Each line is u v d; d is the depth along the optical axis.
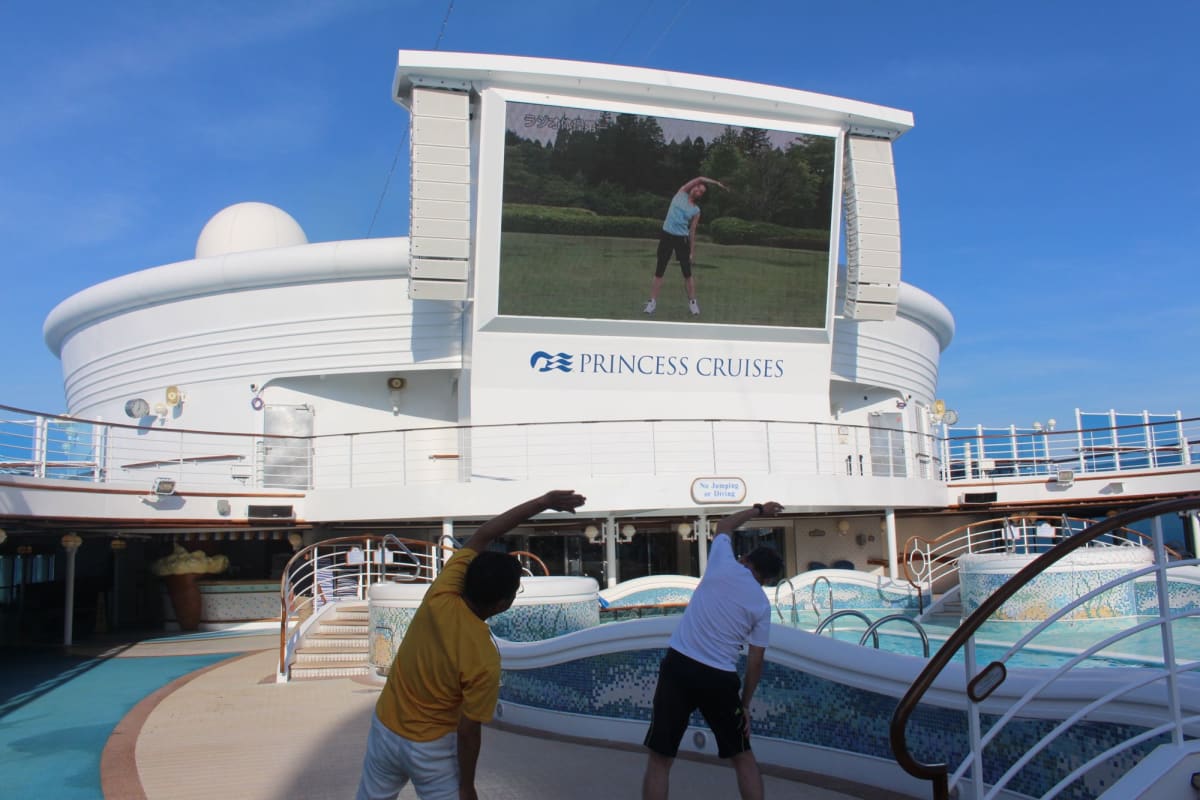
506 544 24.30
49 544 22.56
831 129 21.73
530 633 11.91
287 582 13.96
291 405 23.92
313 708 10.95
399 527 22.62
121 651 17.42
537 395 21.17
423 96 19.75
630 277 21.20
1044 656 11.46
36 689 13.06
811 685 7.14
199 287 24.20
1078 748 5.32
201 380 24.17
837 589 18.30
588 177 20.59
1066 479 24.17
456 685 4.32
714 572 5.62
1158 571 4.86
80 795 7.40
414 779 4.39
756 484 20.11
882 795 6.40
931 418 29.88
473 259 21.02
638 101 20.55
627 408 21.62
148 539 23.02
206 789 7.42
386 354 23.42
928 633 14.54
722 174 21.27
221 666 15.02
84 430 25.97
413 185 19.78
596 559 24.83
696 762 7.59
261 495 19.61
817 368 22.94
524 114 19.98
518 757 8.02
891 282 22.66
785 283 22.16
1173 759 4.52
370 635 13.28
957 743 6.07
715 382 22.19
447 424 24.58
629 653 8.38
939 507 23.47
